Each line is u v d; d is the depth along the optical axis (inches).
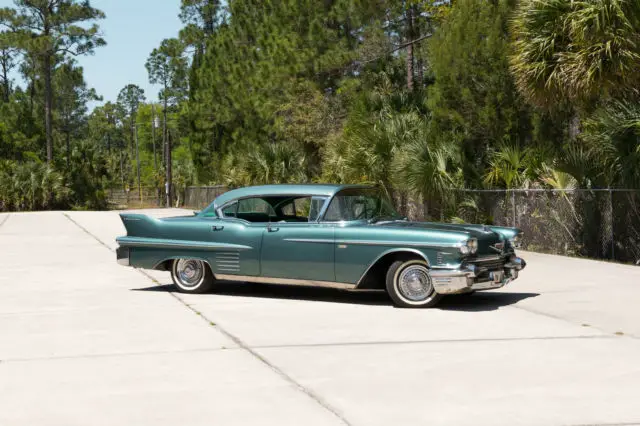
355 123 982.4
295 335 302.8
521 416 197.5
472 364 251.8
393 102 988.6
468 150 753.0
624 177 555.5
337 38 1280.8
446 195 719.1
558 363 252.1
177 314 355.6
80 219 1278.3
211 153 2012.8
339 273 375.9
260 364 255.9
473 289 360.5
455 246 348.2
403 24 1238.3
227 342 291.6
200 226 413.7
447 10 1144.8
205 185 1886.1
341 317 342.6
